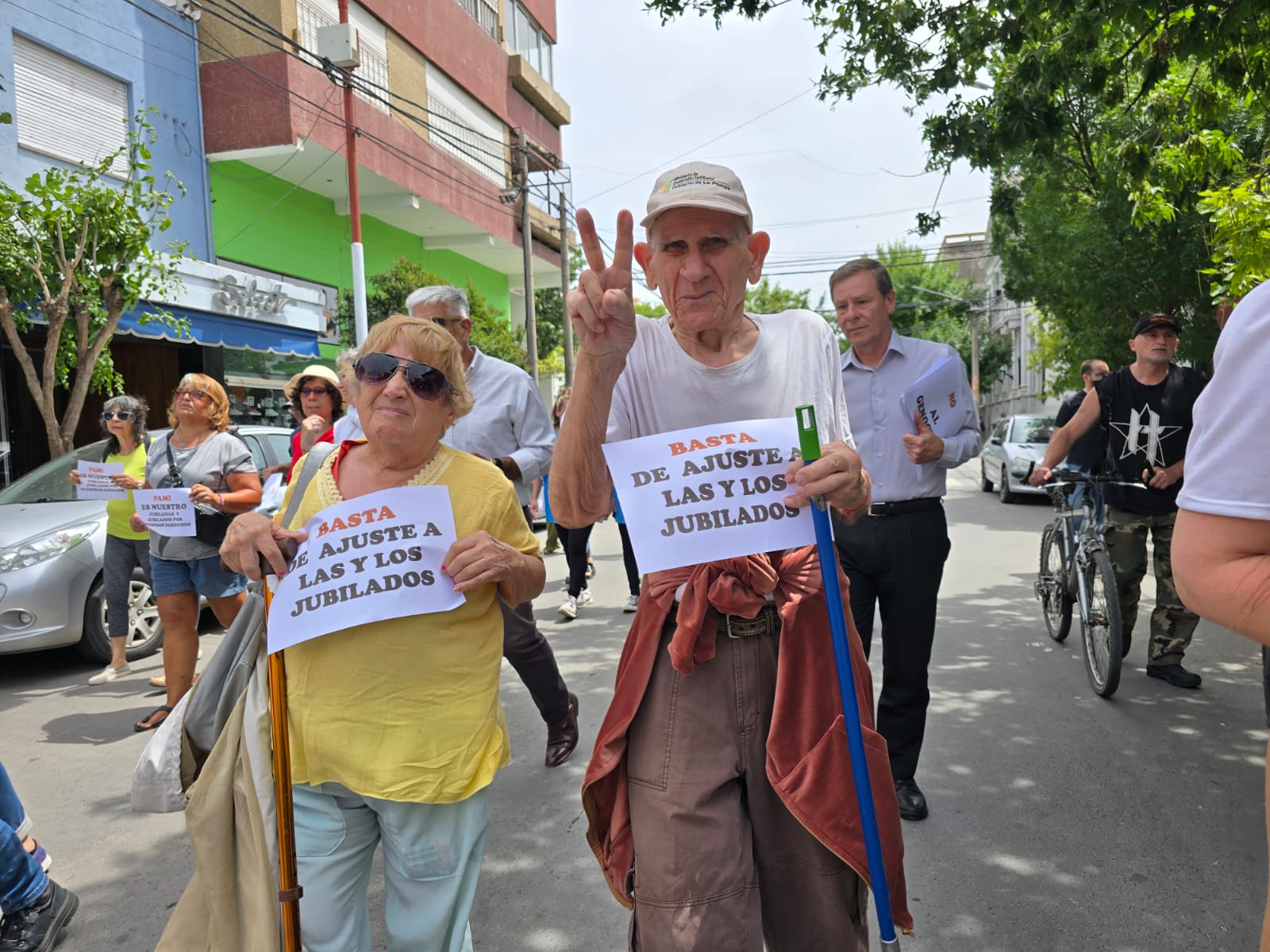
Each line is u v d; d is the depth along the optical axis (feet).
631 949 5.73
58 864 10.35
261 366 43.55
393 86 56.90
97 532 18.39
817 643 5.77
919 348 10.62
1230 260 17.67
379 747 5.96
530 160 77.05
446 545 6.21
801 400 6.10
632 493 5.57
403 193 55.83
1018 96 20.16
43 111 34.78
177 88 42.14
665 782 5.60
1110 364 43.78
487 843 10.48
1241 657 16.83
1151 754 12.34
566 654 18.30
